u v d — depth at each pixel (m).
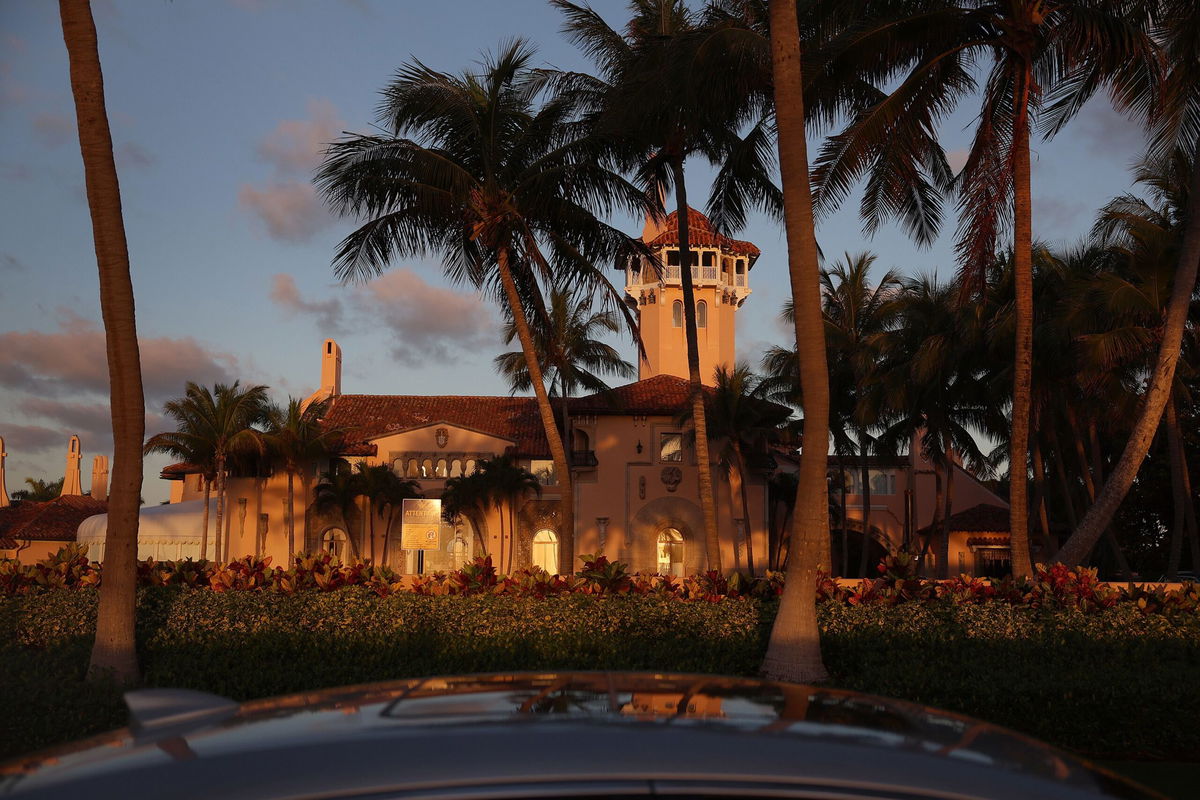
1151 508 43.16
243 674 10.76
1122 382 33.06
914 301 38.69
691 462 49.69
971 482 53.97
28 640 12.44
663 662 11.66
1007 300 35.12
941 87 16.06
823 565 18.83
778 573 13.81
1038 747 2.44
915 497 52.00
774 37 11.52
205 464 45.66
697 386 24.61
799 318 11.36
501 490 46.44
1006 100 17.05
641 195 20.81
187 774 2.03
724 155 22.56
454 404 54.44
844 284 41.59
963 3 16.03
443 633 12.07
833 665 11.41
